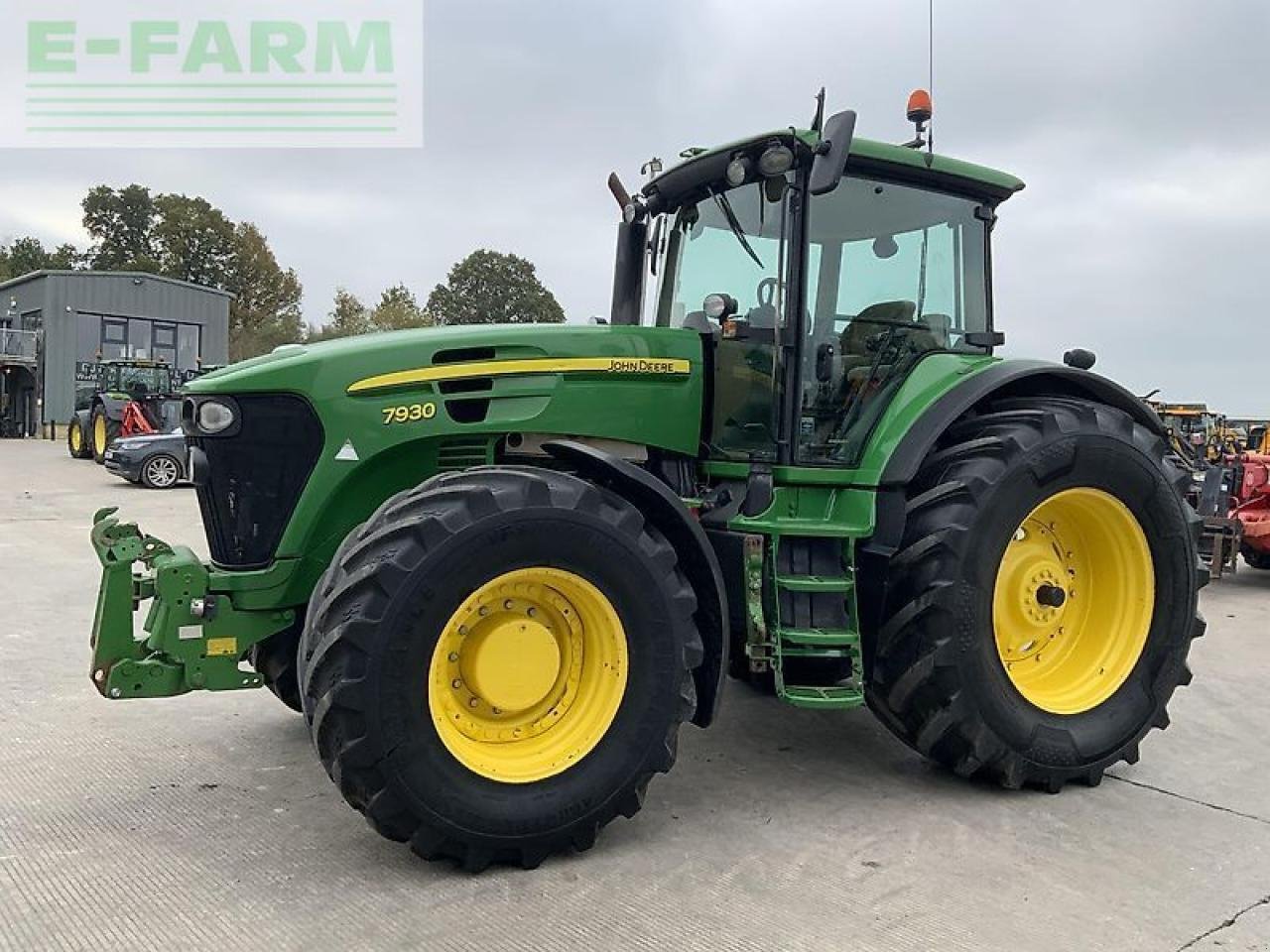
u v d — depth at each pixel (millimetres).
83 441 21422
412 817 3006
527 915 2854
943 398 3984
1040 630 4121
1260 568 9492
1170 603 4148
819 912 2889
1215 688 5461
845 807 3707
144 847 3275
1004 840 3426
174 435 16109
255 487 3537
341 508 3648
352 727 2928
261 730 4488
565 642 3336
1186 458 9359
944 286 4375
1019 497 3799
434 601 2988
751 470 3838
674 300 4609
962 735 3742
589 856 3256
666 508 3447
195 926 2766
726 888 3041
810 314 3959
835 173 3512
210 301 35562
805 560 3812
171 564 3406
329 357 3549
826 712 4902
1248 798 3855
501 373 3738
